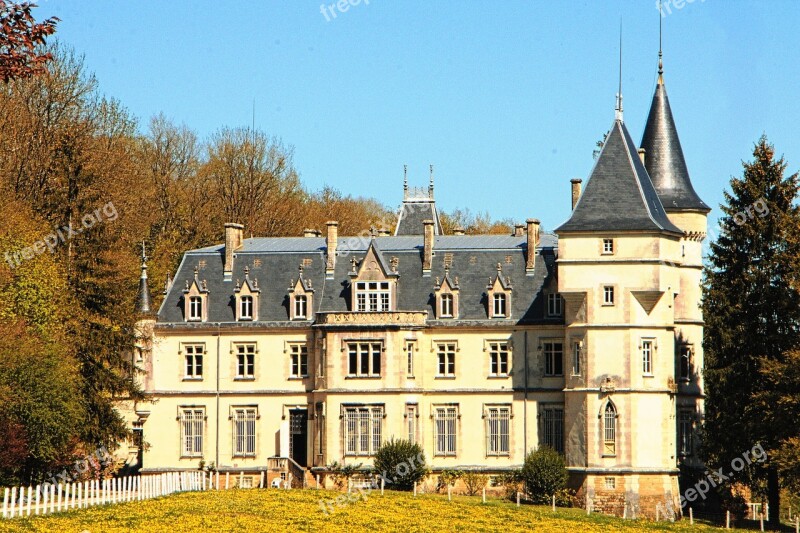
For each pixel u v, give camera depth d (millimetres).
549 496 92125
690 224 101312
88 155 101125
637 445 93375
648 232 94438
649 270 94375
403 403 98188
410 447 95562
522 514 81312
